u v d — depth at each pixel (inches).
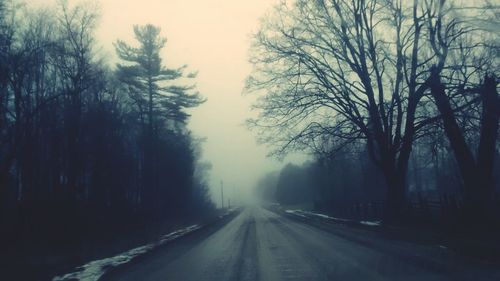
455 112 967.6
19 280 524.4
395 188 1205.1
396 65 1136.2
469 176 909.8
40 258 737.0
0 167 1022.4
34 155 1144.2
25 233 953.5
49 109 1155.9
